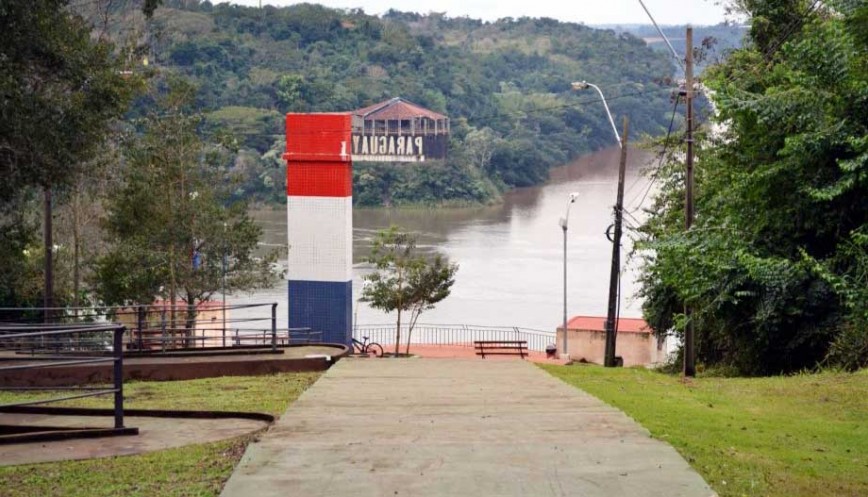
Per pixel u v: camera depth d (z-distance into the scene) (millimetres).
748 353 21844
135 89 27359
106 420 10734
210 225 30391
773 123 19297
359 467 7641
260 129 76562
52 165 23500
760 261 18844
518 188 98750
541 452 8148
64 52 23594
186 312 28781
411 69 101812
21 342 16141
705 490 7020
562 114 107500
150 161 30297
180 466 8234
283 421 9766
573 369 18500
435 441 8625
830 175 18094
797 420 11961
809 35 18672
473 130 96812
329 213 29906
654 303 27172
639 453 8109
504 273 68562
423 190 90562
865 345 18125
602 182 99688
